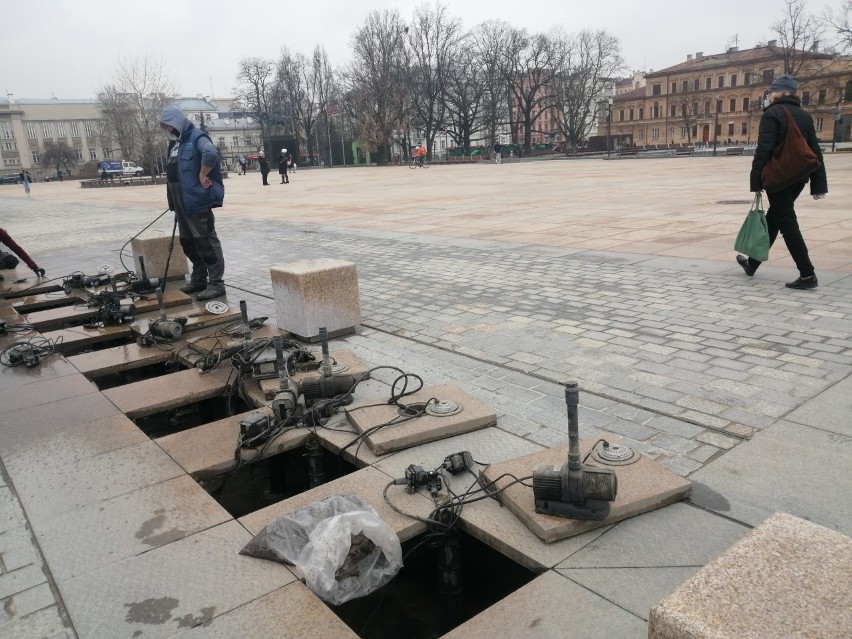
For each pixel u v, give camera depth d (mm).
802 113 6512
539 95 100125
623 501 2961
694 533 2854
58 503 3441
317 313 6004
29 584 2795
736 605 1657
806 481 3201
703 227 11320
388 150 72250
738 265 8070
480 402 4250
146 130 52156
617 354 5199
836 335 5270
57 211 25984
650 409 4129
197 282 8445
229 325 6469
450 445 3826
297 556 2795
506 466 3375
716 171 28500
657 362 4957
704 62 98312
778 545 1871
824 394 4168
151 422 5617
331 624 2451
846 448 3484
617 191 20016
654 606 1721
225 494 4379
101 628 2500
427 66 75688
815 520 2893
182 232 8195
